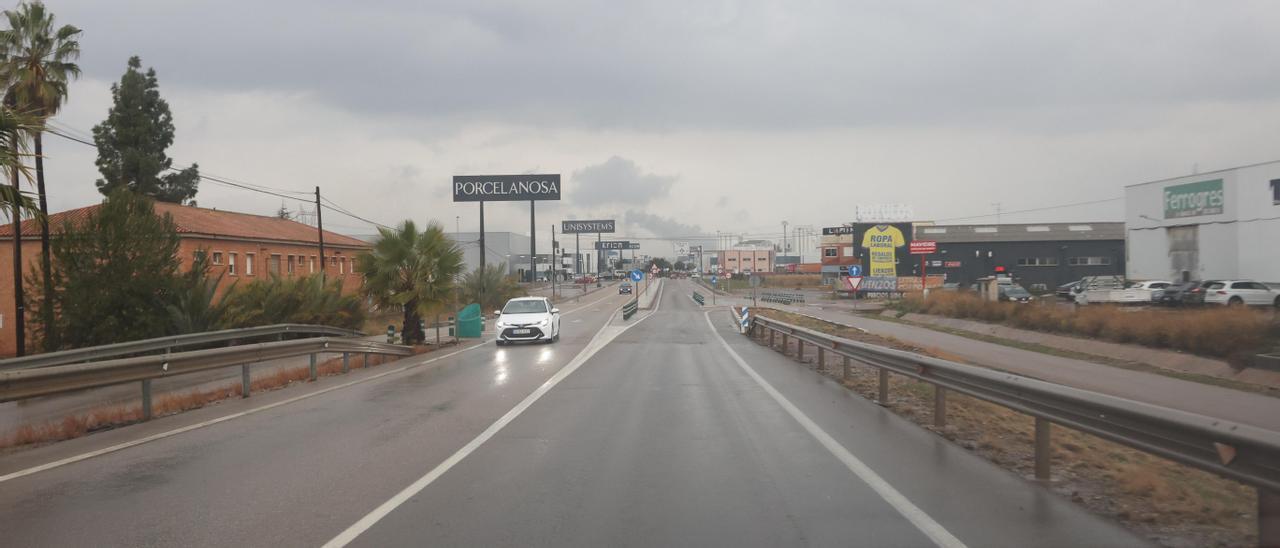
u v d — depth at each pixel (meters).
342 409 11.58
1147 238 52.81
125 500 6.38
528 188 97.62
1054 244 81.19
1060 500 6.33
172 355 11.27
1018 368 21.33
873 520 5.75
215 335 20.08
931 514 5.90
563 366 18.52
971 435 9.30
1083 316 28.88
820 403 12.04
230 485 6.88
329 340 16.66
